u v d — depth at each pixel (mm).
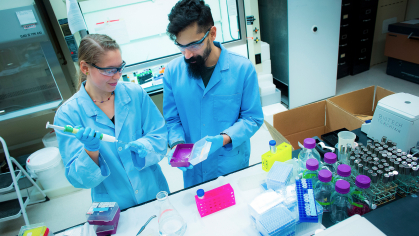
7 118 2303
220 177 1271
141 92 1315
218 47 1334
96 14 2445
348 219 730
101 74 1034
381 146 1147
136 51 2727
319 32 3053
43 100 2410
